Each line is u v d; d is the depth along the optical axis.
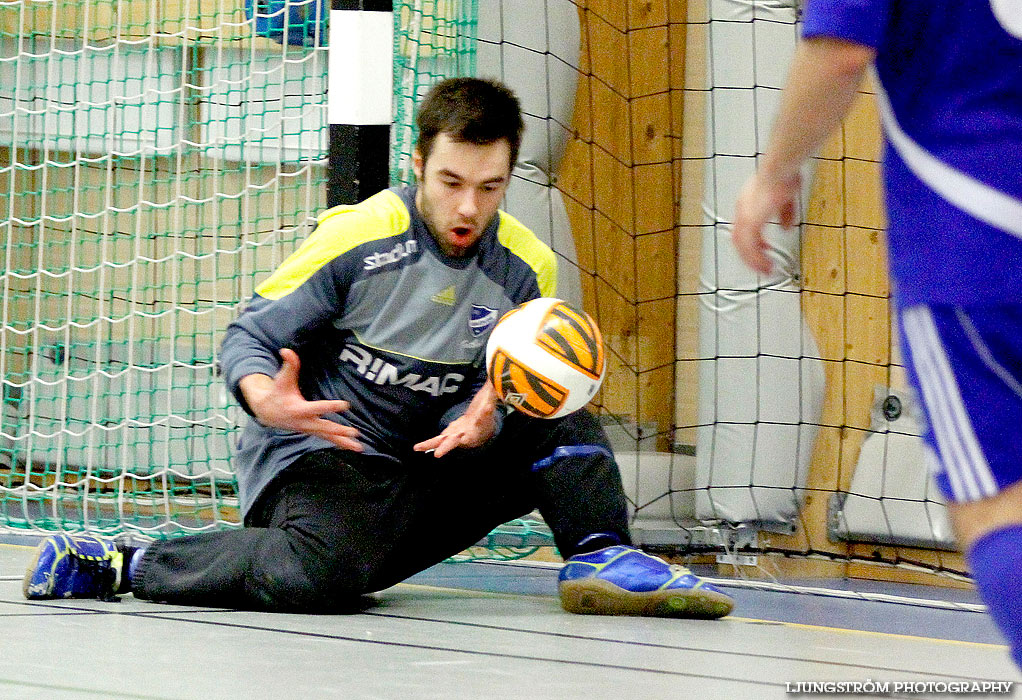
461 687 5.34
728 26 14.52
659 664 6.30
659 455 14.80
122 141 14.40
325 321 8.16
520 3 13.79
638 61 15.81
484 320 8.45
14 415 16.58
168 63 15.64
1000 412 3.48
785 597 11.21
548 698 5.14
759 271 4.15
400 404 8.42
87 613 7.48
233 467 14.45
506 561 12.84
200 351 16.19
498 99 7.74
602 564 8.48
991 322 3.50
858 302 14.44
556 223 14.20
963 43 3.69
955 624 9.58
